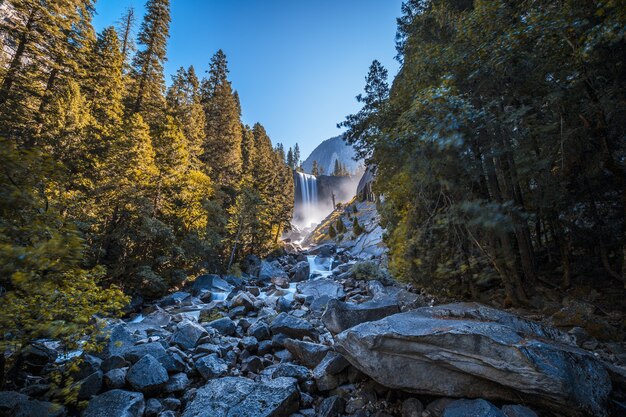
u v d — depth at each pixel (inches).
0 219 121.0
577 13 207.9
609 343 236.2
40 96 783.7
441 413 195.3
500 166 291.6
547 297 318.7
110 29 1168.2
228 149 1630.2
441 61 294.5
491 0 254.5
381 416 217.2
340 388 252.1
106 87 1087.0
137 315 665.0
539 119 257.9
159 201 930.7
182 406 253.1
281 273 1197.7
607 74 235.5
